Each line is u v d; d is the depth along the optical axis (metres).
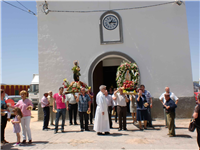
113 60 13.39
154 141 5.74
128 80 8.36
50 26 10.48
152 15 10.09
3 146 5.62
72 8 10.46
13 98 15.71
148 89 9.78
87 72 10.14
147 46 9.99
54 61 10.32
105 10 10.34
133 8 10.20
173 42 9.88
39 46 10.42
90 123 9.09
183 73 9.70
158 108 9.66
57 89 10.15
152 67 9.87
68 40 10.39
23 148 5.36
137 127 8.00
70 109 9.01
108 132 6.80
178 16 9.92
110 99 7.93
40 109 10.28
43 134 7.08
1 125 5.94
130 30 10.14
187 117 9.48
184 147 5.11
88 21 10.39
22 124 5.80
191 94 9.58
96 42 10.27
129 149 5.04
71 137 6.47
